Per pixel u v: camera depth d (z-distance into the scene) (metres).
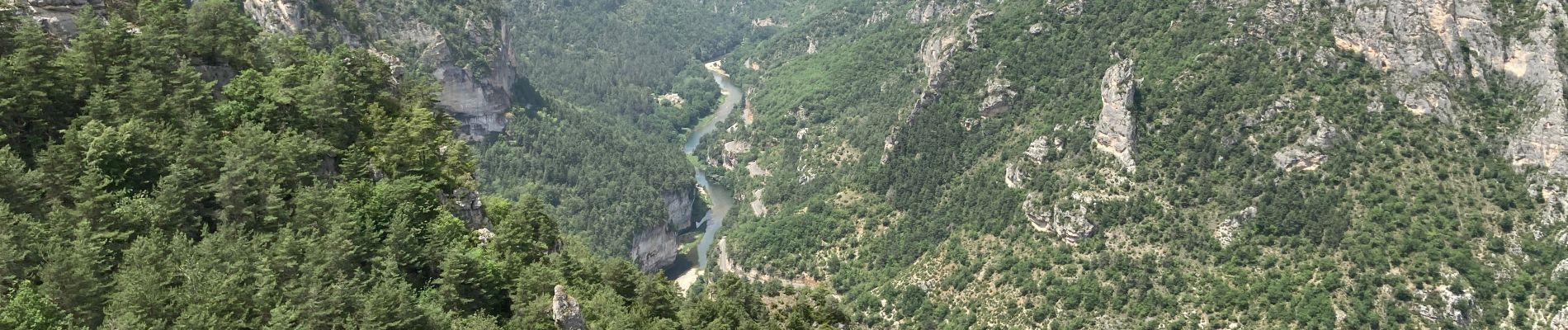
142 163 99.38
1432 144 180.88
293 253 94.38
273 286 89.25
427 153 119.88
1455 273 159.50
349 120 120.50
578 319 102.75
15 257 82.62
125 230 92.88
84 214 90.94
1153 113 195.12
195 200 98.00
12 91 97.88
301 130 115.50
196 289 86.00
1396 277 159.88
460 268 102.75
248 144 103.38
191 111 108.25
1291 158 180.12
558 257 123.56
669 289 132.75
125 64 108.94
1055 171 199.75
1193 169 185.62
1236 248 172.12
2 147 95.88
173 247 90.75
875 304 195.38
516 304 104.56
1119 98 192.75
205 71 117.75
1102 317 168.50
